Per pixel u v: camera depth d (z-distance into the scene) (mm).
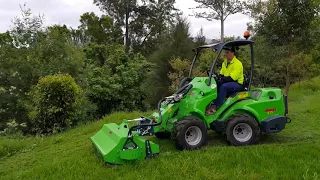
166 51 21172
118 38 28438
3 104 11141
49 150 7688
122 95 15945
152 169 5438
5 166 6750
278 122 6953
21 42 12312
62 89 10203
